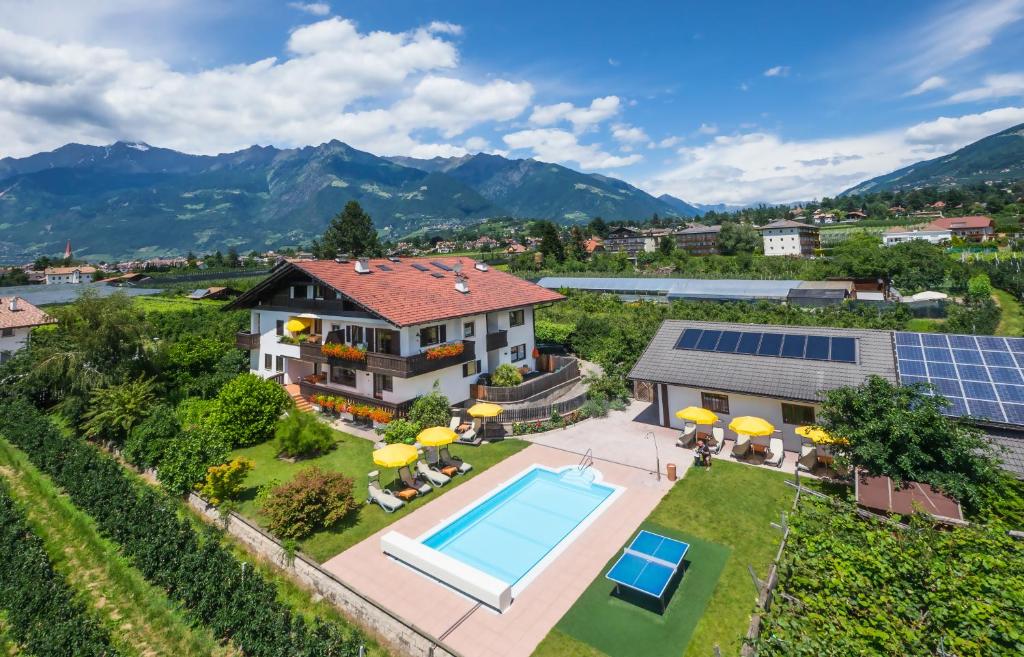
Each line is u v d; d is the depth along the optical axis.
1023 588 9.61
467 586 14.94
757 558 16.23
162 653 14.15
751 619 12.37
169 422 26.39
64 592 15.69
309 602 15.95
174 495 22.03
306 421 26.70
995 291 67.06
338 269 33.62
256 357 39.09
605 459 24.48
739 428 22.38
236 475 20.84
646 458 24.36
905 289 69.81
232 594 14.88
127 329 32.91
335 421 31.45
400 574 16.23
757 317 51.94
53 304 69.88
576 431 28.38
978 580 10.03
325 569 16.41
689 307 59.19
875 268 70.56
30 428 28.11
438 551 17.33
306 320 35.69
